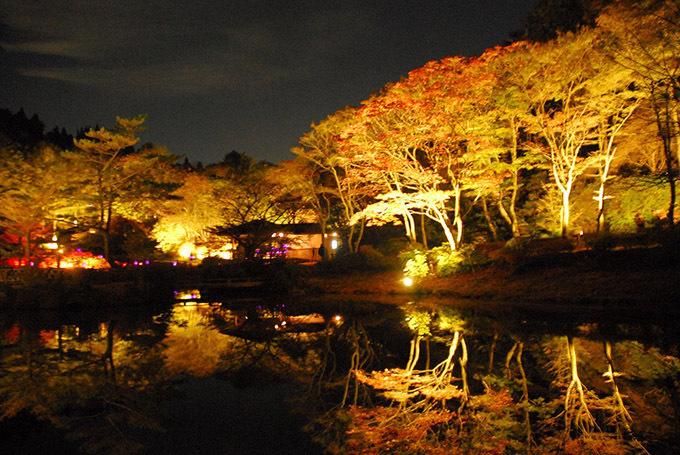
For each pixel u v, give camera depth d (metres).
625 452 6.21
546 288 19.52
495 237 29.23
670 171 18.41
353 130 23.22
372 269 31.44
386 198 23.83
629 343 12.19
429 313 18.78
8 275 25.48
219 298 27.89
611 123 27.05
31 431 7.41
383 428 7.32
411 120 23.03
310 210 39.47
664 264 17.86
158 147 29.98
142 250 33.94
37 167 27.25
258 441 6.90
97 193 29.23
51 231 32.25
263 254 32.66
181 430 7.40
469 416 7.67
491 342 12.95
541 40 29.22
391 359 11.80
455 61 20.97
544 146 25.22
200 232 42.88
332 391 9.32
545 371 10.00
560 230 26.72
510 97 23.61
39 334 16.62
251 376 10.61
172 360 12.30
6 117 43.03
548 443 6.58
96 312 23.02
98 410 8.35
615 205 26.16
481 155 23.50
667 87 17.77
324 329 16.58
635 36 18.03
